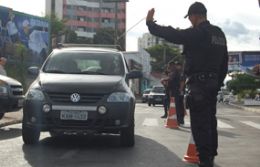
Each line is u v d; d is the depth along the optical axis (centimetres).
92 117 953
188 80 725
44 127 962
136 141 1132
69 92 962
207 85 710
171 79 1645
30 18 4766
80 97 959
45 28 4953
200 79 712
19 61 4500
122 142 1016
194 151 870
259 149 1057
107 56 1125
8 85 1316
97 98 962
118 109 963
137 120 1827
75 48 1166
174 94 1650
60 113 952
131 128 993
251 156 955
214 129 758
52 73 1064
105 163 835
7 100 1304
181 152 979
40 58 4878
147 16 691
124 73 1084
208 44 711
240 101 6322
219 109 3647
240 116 2425
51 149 974
